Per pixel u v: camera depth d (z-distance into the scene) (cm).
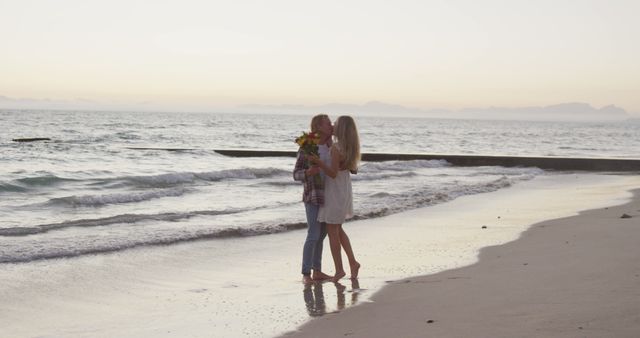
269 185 1781
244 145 4525
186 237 961
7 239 906
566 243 859
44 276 711
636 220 1076
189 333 507
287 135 6388
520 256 786
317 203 689
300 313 557
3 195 1509
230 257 841
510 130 12594
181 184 1789
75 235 952
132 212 1244
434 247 897
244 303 600
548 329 439
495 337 433
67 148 3178
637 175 2553
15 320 549
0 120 8875
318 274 702
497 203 1473
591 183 2122
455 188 1758
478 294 574
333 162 686
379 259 813
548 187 1931
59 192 1587
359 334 476
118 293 646
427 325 483
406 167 2648
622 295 523
